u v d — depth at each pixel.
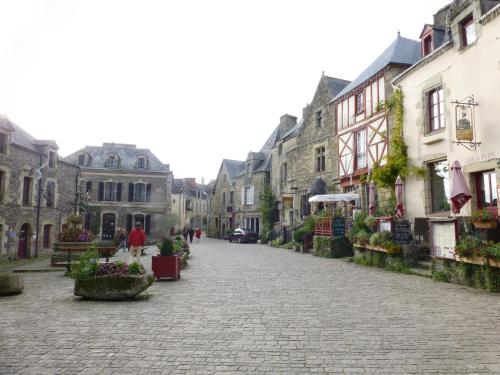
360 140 17.45
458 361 3.81
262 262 13.45
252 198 33.91
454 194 9.20
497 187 9.44
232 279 9.41
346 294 7.33
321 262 13.28
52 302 6.84
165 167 36.03
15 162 19.39
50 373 3.55
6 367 3.70
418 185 12.80
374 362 3.80
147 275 7.32
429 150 12.28
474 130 10.27
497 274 7.33
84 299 7.10
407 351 4.11
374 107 16.19
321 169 21.75
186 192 56.88
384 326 5.08
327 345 4.32
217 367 3.69
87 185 33.69
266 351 4.14
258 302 6.66
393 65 15.20
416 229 11.42
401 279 9.18
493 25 9.70
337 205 18.98
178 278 9.49
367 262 12.17
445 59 11.52
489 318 5.45
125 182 34.50
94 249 9.98
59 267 13.33
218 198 42.62
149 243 32.22
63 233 14.64
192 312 5.94
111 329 5.00
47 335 4.75
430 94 12.49
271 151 30.47
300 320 5.42
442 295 7.13
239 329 4.98
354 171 17.64
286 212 25.25
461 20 10.83
